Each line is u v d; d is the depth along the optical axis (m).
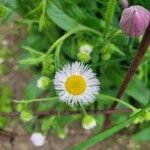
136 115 0.10
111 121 0.13
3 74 0.14
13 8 0.12
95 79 0.11
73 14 0.12
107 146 0.15
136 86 0.13
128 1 0.11
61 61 0.12
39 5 0.12
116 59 0.13
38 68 0.14
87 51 0.11
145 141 0.15
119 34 0.12
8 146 0.14
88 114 0.12
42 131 0.12
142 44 0.10
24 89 0.14
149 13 0.10
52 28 0.13
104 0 0.12
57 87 0.11
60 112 0.12
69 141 0.15
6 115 0.12
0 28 0.15
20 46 0.14
